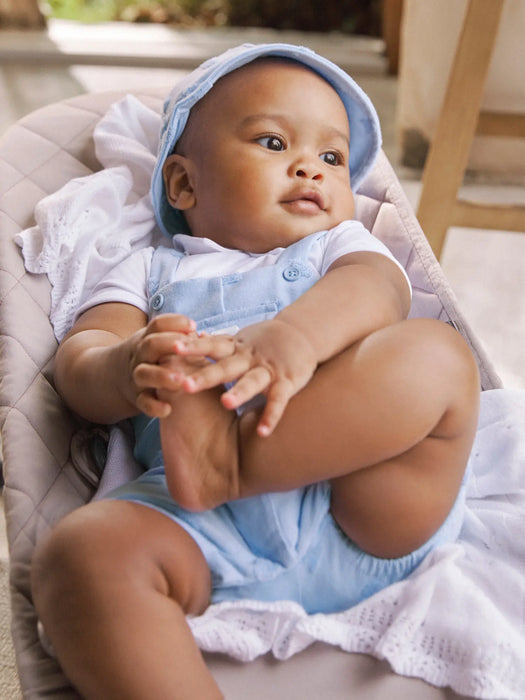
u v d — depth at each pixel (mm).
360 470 724
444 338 730
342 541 750
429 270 1047
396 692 674
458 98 1502
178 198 1050
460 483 768
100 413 832
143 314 953
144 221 1113
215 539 715
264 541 729
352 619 720
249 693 671
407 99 2312
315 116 994
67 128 1185
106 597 618
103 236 1057
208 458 690
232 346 674
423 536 740
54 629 629
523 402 918
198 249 1000
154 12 3424
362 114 1105
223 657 698
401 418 686
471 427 749
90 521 666
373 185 1169
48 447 840
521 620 736
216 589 731
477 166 2332
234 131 984
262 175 955
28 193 1082
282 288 893
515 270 1996
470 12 1423
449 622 698
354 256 896
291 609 694
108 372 759
